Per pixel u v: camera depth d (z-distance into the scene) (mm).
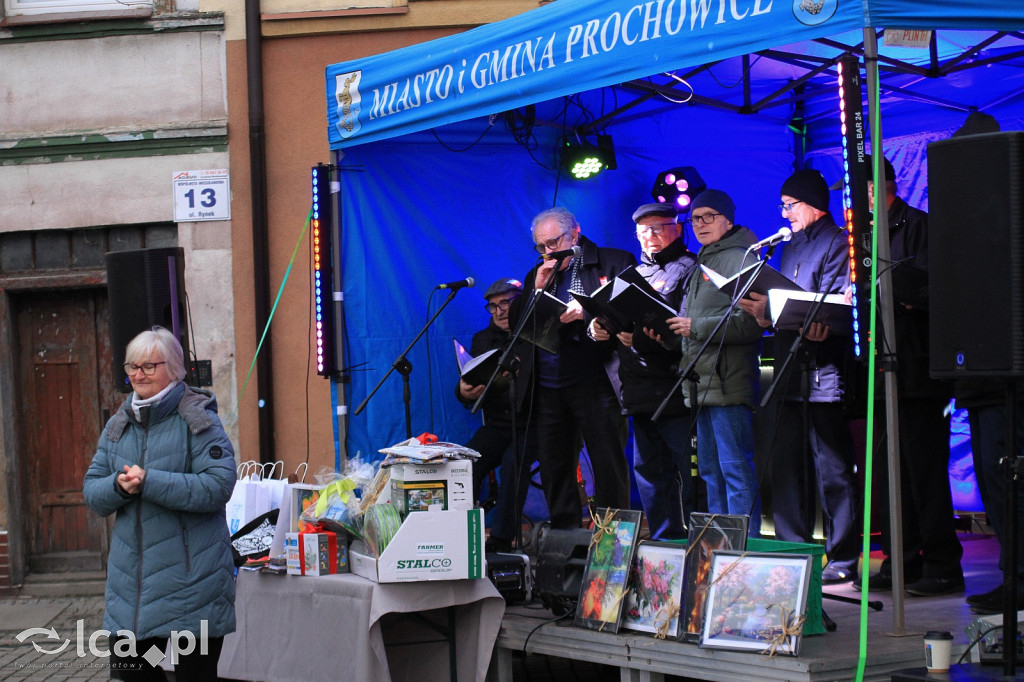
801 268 5828
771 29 4566
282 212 8828
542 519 7836
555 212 6465
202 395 4426
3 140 9039
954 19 4375
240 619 5703
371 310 7281
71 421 9219
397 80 6570
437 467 5152
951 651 4191
